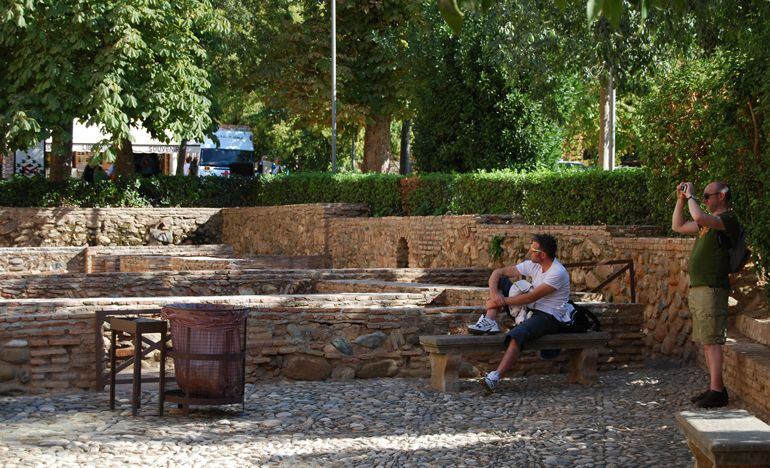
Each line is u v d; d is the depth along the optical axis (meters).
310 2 37.59
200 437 8.00
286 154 57.06
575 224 17.09
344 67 35.81
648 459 7.04
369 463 7.11
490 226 18.56
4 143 29.33
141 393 9.95
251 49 38.22
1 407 9.30
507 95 24.30
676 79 13.74
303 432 8.23
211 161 47.22
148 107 30.69
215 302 11.08
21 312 10.30
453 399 9.76
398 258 22.92
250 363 11.00
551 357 10.67
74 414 8.95
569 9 18.08
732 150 11.70
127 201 33.34
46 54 29.36
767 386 8.27
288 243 28.58
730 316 11.47
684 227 9.23
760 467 5.23
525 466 6.95
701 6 11.95
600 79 20.61
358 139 55.25
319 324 11.24
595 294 13.99
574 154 39.12
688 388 10.02
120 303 10.77
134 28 30.47
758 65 11.23
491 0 4.94
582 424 8.37
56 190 32.56
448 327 11.52
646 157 14.05
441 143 25.30
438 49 24.91
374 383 10.84
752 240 11.12
